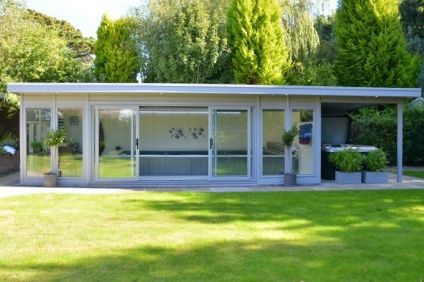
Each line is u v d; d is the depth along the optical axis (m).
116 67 25.56
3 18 20.23
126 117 13.70
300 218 8.54
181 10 22.92
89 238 7.04
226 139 13.91
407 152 19.61
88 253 6.23
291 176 13.34
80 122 13.43
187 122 14.65
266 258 6.01
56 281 5.14
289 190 12.27
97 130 13.60
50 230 7.56
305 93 12.96
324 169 14.97
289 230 7.59
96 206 9.74
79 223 8.09
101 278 5.24
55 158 13.31
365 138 20.09
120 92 12.66
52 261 5.86
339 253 6.24
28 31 21.70
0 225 7.92
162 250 6.38
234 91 12.81
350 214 8.90
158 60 23.14
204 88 12.73
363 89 13.06
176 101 13.64
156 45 23.30
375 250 6.39
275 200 10.51
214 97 13.69
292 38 22.91
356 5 23.27
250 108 13.84
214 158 13.99
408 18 30.89
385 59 22.45
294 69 23.34
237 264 5.75
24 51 21.27
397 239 7.00
